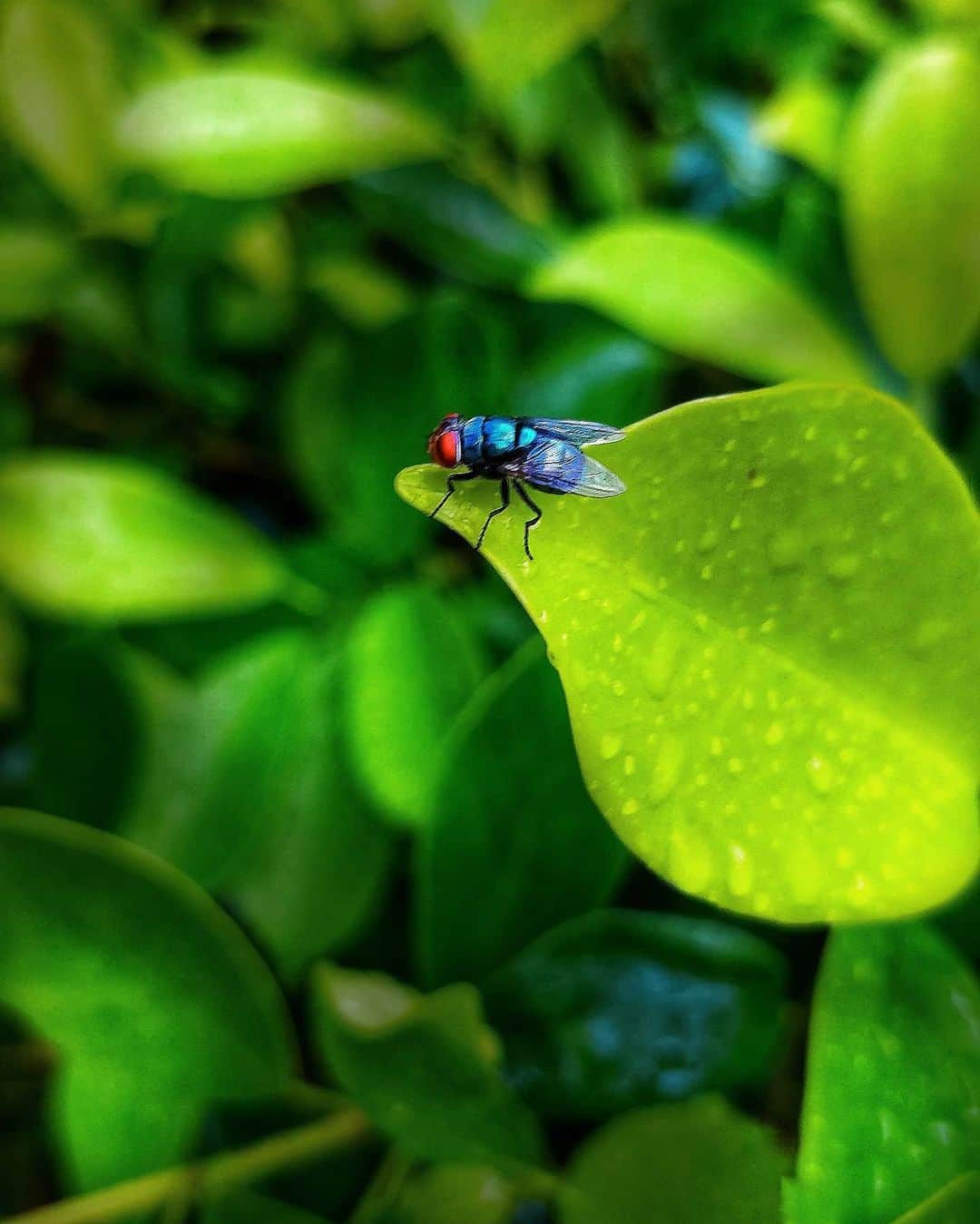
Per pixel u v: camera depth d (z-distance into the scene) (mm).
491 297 198
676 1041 155
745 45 217
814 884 131
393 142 182
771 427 132
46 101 198
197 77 183
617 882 159
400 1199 157
